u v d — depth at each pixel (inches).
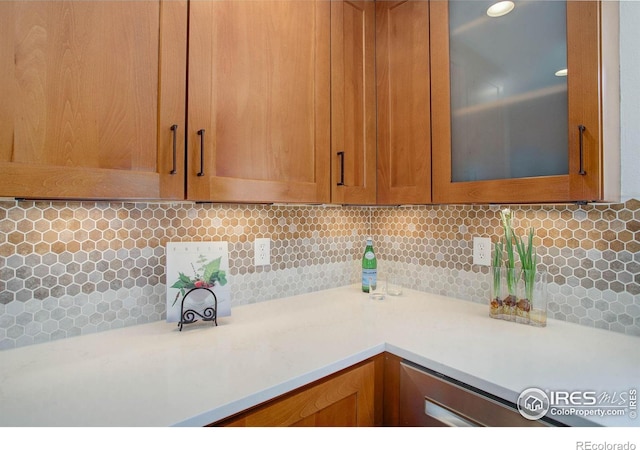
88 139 29.6
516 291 46.3
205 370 31.8
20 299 37.2
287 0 43.3
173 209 47.1
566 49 35.0
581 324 44.9
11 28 26.6
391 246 68.6
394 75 50.9
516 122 39.0
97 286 41.7
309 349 36.9
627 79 40.0
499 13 40.4
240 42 39.0
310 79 45.3
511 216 50.6
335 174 47.5
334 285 66.1
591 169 33.2
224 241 51.1
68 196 28.4
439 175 45.3
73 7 29.2
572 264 45.6
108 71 30.6
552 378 30.5
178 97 34.1
